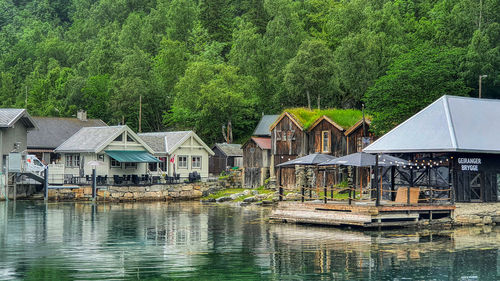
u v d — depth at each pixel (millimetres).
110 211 56031
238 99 96250
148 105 111625
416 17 117812
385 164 42594
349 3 104062
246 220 48062
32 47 177500
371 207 40500
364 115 65938
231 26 141250
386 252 32594
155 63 133125
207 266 28953
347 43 87562
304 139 71250
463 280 26297
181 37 147750
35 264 29328
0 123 67438
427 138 48375
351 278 26547
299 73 90562
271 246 34594
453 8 89438
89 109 113875
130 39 157875
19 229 42156
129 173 76250
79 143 77375
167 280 26016
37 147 81812
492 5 83188
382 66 86062
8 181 67000
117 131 75125
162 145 80188
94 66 136750
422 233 40156
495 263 29734
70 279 26078
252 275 27062
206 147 82062
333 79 90562
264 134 91688
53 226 43938
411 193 44844
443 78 63344
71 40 188250
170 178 74438
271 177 73125
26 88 131750
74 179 71938
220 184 77125
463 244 35375
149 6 198750
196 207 61375
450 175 47594
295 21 111562
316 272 27672
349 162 43062
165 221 47406
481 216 45406
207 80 100125
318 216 43750
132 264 29391
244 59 106500
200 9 151250
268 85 106125
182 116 102312
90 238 37906
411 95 62688
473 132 48719
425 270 28141
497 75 72750
